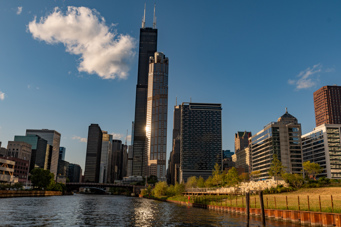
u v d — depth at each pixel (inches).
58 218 2598.4
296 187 4320.9
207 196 4995.1
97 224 2292.1
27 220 2370.8
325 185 4320.9
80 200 6446.9
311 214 1973.4
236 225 2175.2
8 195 5679.1
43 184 7815.0
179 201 5679.1
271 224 2137.1
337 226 1798.7
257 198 3745.1
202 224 2281.0
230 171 5920.3
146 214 3161.9
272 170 5546.3
